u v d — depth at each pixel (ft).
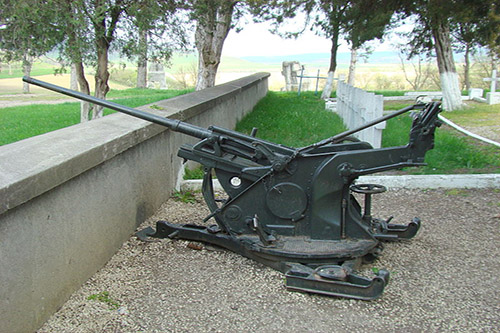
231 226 13.25
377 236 13.06
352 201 13.64
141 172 15.62
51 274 10.24
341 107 41.22
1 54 23.27
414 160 11.55
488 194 19.17
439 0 25.95
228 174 13.21
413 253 13.79
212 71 43.42
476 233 15.29
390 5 32.94
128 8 22.93
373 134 25.49
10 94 69.72
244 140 12.87
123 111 13.08
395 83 120.88
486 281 12.05
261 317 10.39
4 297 8.64
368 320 10.28
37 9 19.93
